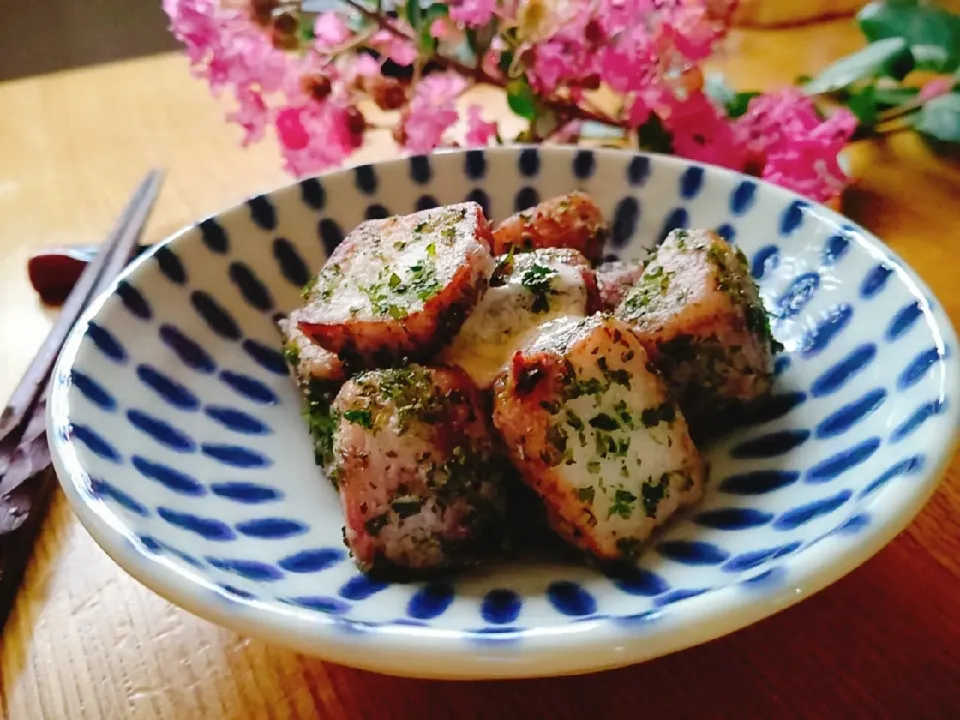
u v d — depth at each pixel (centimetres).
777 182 20
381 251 15
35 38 51
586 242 17
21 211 25
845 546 9
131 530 11
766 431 14
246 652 12
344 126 20
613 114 25
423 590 12
